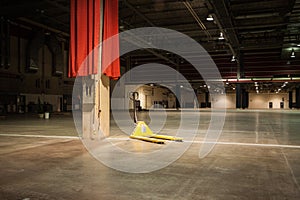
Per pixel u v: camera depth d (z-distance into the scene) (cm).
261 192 301
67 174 376
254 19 1877
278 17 1820
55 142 665
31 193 300
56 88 2681
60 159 471
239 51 2917
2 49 2014
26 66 2308
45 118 1652
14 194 297
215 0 1302
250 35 2350
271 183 333
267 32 2205
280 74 2925
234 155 507
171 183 335
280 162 448
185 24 2055
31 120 1516
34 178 358
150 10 1783
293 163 440
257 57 2991
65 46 2733
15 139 721
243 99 4556
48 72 2556
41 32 2383
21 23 2220
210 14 1552
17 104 2294
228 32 1927
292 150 559
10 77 2222
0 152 536
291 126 1122
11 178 358
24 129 1002
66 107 2808
